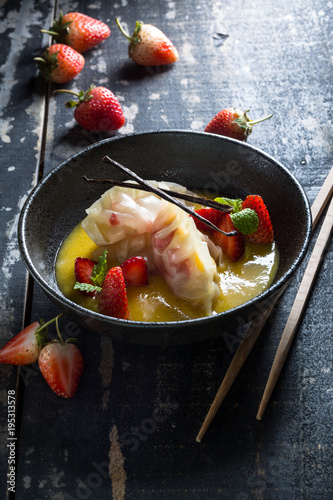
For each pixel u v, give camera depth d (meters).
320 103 0.54
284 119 0.53
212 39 0.58
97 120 0.53
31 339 0.44
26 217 0.44
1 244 0.49
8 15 0.60
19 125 0.54
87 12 0.60
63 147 0.53
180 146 0.48
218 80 0.56
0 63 0.58
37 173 0.52
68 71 0.56
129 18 0.60
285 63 0.56
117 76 0.57
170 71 0.57
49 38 0.59
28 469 0.42
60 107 0.55
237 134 0.52
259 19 0.59
